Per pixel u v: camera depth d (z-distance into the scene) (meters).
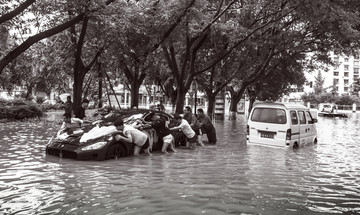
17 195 5.48
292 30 20.64
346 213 5.00
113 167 7.86
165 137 10.55
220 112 29.61
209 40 20.95
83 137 8.83
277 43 20.16
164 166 8.21
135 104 22.41
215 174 7.45
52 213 4.65
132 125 9.91
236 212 4.82
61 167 7.66
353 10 15.48
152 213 4.69
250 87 36.94
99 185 6.20
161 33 15.62
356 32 16.19
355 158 10.41
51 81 32.25
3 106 21.66
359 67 111.44
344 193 6.15
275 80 33.47
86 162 8.30
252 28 18.73
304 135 12.76
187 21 15.15
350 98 75.75
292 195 5.89
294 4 13.92
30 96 40.03
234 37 17.86
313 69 30.41
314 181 7.08
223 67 24.75
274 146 11.69
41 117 23.88
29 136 13.41
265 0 17.25
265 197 5.70
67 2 10.76
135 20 13.86
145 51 16.86
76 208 4.87
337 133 20.19
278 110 11.77
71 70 22.91
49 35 8.46
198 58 22.89
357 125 28.52
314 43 23.06
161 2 15.30
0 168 7.45
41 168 7.52
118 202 5.19
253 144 12.16
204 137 15.43
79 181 6.45
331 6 12.96
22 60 22.66
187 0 14.39
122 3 13.20
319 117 46.34
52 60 21.98
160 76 30.28
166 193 5.75
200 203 5.22
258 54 23.16
